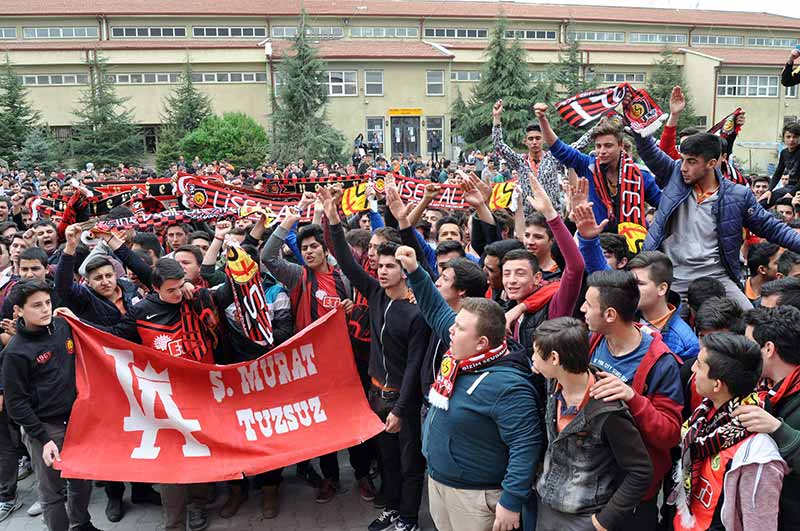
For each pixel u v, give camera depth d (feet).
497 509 11.01
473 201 19.04
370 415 16.05
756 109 139.85
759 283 17.11
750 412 9.08
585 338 9.97
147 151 125.80
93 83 116.26
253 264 15.88
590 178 18.94
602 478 9.99
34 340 14.70
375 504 17.17
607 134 17.76
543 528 10.80
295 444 15.51
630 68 141.79
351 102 126.11
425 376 14.44
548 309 12.96
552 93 112.88
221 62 124.06
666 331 12.53
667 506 10.92
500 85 110.93
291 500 17.71
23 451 20.20
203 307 16.19
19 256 19.58
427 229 25.27
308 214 23.80
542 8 150.51
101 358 14.83
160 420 15.03
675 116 17.31
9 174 75.36
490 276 15.80
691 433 10.02
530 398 11.19
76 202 24.02
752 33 158.71
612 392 9.50
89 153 111.24
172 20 131.44
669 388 10.44
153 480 14.44
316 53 111.86
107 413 14.80
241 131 108.88
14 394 14.39
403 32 140.67
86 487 15.28
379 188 26.35
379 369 15.98
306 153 107.55
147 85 123.65
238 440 15.25
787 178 26.43
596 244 12.87
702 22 153.17
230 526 16.43
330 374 16.25
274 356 15.94
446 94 129.08
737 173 21.18
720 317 12.05
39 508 17.57
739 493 9.11
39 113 116.16
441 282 14.12
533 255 13.50
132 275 21.04
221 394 15.58
